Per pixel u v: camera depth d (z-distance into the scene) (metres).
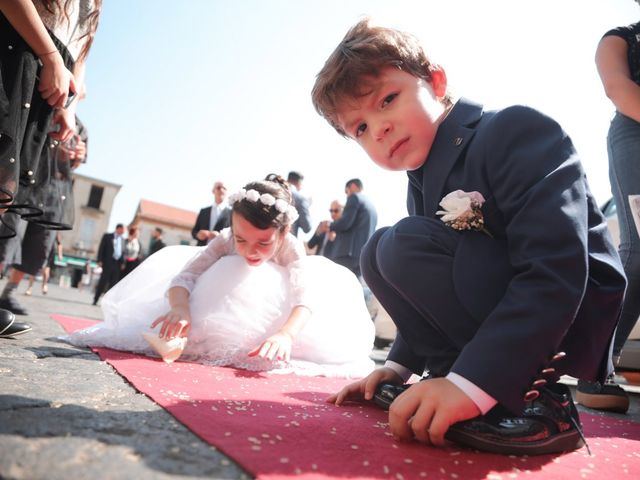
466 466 0.86
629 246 1.90
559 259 0.94
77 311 5.09
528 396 0.90
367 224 5.33
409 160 1.25
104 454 0.69
